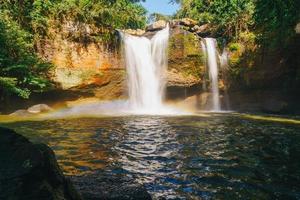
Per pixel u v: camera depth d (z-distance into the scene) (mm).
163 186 6250
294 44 21109
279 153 8977
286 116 19125
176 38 22812
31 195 3096
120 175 6859
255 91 23781
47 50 19641
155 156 8602
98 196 4766
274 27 18734
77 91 20625
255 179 6758
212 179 6727
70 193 3564
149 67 23078
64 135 11367
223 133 12188
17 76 17672
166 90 23297
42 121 15016
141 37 23359
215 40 24094
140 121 15531
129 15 25500
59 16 20109
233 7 24500
